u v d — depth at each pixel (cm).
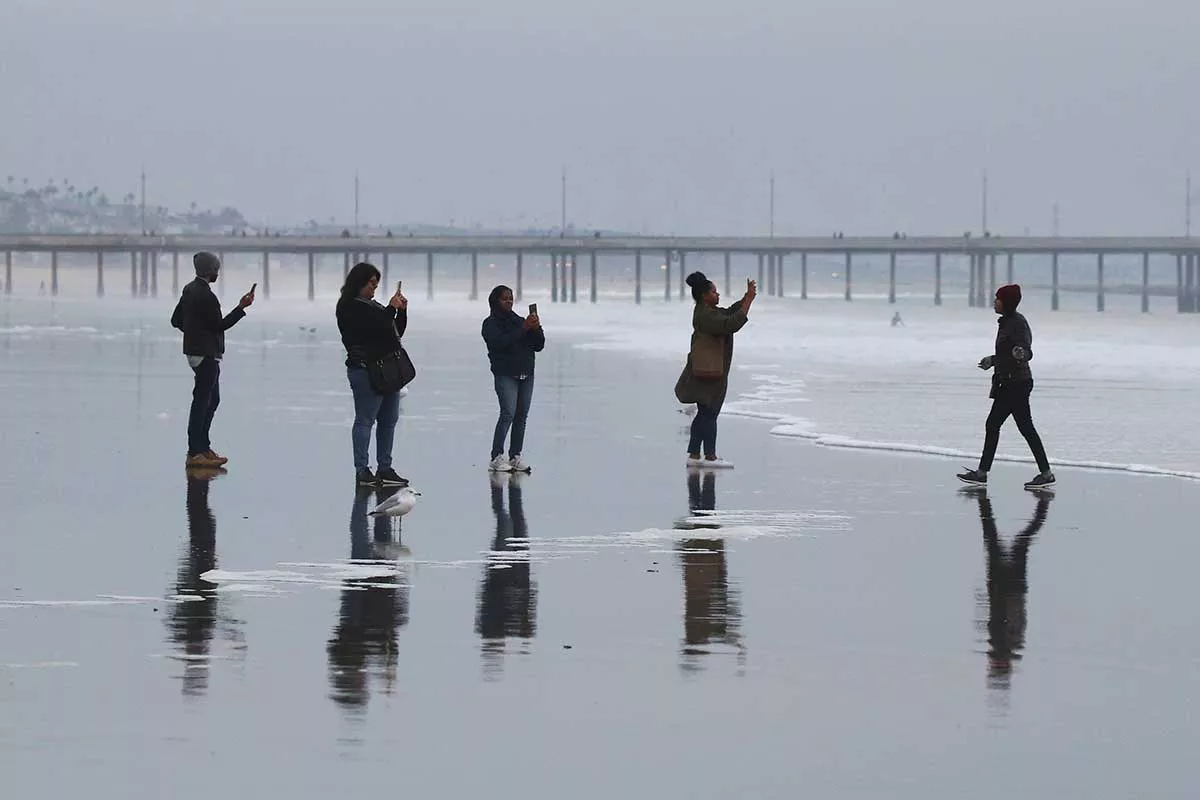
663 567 3722
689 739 2314
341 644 2878
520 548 3997
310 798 2042
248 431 7138
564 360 14912
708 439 5859
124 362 13100
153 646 2845
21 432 7000
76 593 3344
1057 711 2472
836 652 2855
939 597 3372
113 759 2183
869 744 2297
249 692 2533
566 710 2456
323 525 4356
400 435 7069
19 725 2336
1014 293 5241
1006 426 7606
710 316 5806
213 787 2077
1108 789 2108
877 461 6103
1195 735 2344
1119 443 6756
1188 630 3050
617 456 6288
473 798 2055
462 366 13275
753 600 3334
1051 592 3438
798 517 4581
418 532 4256
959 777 2153
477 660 2772
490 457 6219
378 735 2308
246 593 3359
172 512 4584
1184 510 4716
